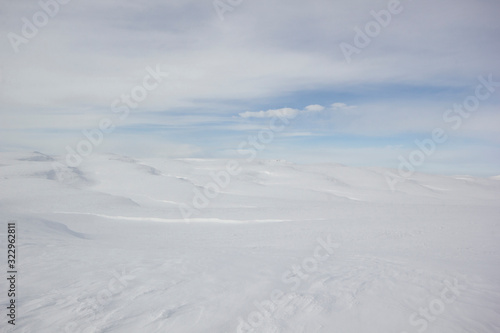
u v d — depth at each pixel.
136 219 25.53
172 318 4.88
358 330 4.65
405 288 6.48
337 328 4.68
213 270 7.59
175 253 9.80
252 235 17.75
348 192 67.38
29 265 7.23
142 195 47.91
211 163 103.44
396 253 11.42
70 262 7.65
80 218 25.17
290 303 5.57
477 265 8.98
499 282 7.05
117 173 71.25
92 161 84.56
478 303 5.77
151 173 79.94
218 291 6.11
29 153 95.38
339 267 8.37
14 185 40.28
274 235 17.47
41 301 5.31
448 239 14.77
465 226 18.00
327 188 72.69
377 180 87.50
